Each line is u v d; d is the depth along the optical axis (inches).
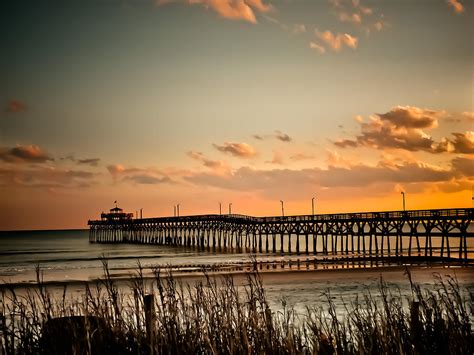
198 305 301.7
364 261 1882.4
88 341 253.6
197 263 1971.0
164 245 4124.0
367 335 283.3
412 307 294.4
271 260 2026.3
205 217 3513.8
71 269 1793.8
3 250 3725.4
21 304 290.4
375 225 2140.7
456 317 285.3
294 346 266.4
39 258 2640.3
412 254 2345.0
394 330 281.1
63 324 281.7
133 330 283.9
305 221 2522.1
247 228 3014.3
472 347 277.4
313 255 2369.6
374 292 905.5
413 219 1947.6
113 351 271.4
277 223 2711.6
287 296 888.3
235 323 282.5
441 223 1828.2
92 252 3270.2
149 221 4347.9
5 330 276.8
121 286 964.6
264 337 271.1
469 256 2185.0
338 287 1037.2
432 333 285.0
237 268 1620.3
